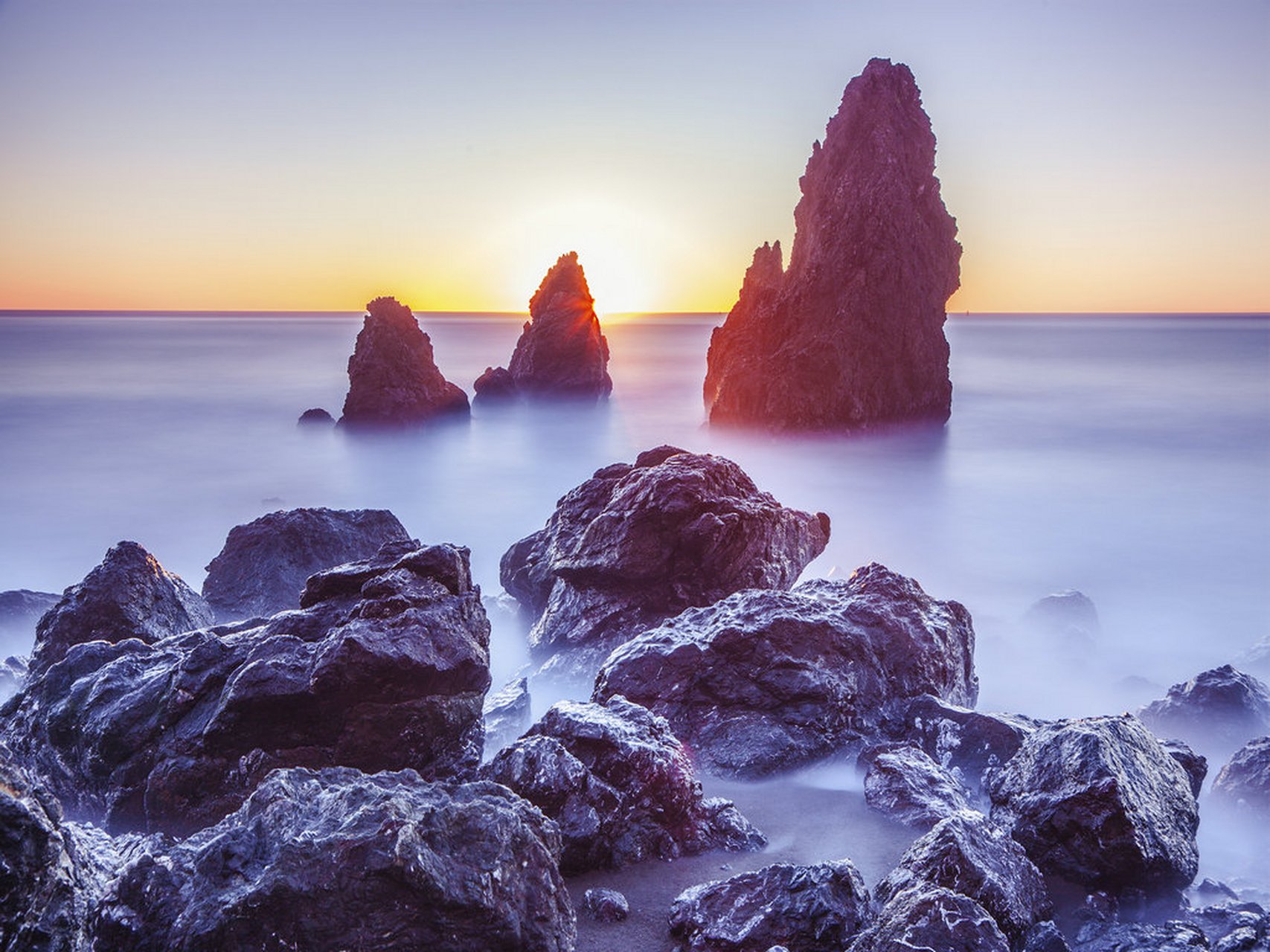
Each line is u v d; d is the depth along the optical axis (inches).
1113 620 1386.6
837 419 3307.1
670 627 537.6
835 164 3619.6
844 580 605.6
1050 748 395.5
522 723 535.5
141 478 2618.1
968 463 2942.9
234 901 263.9
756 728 476.4
